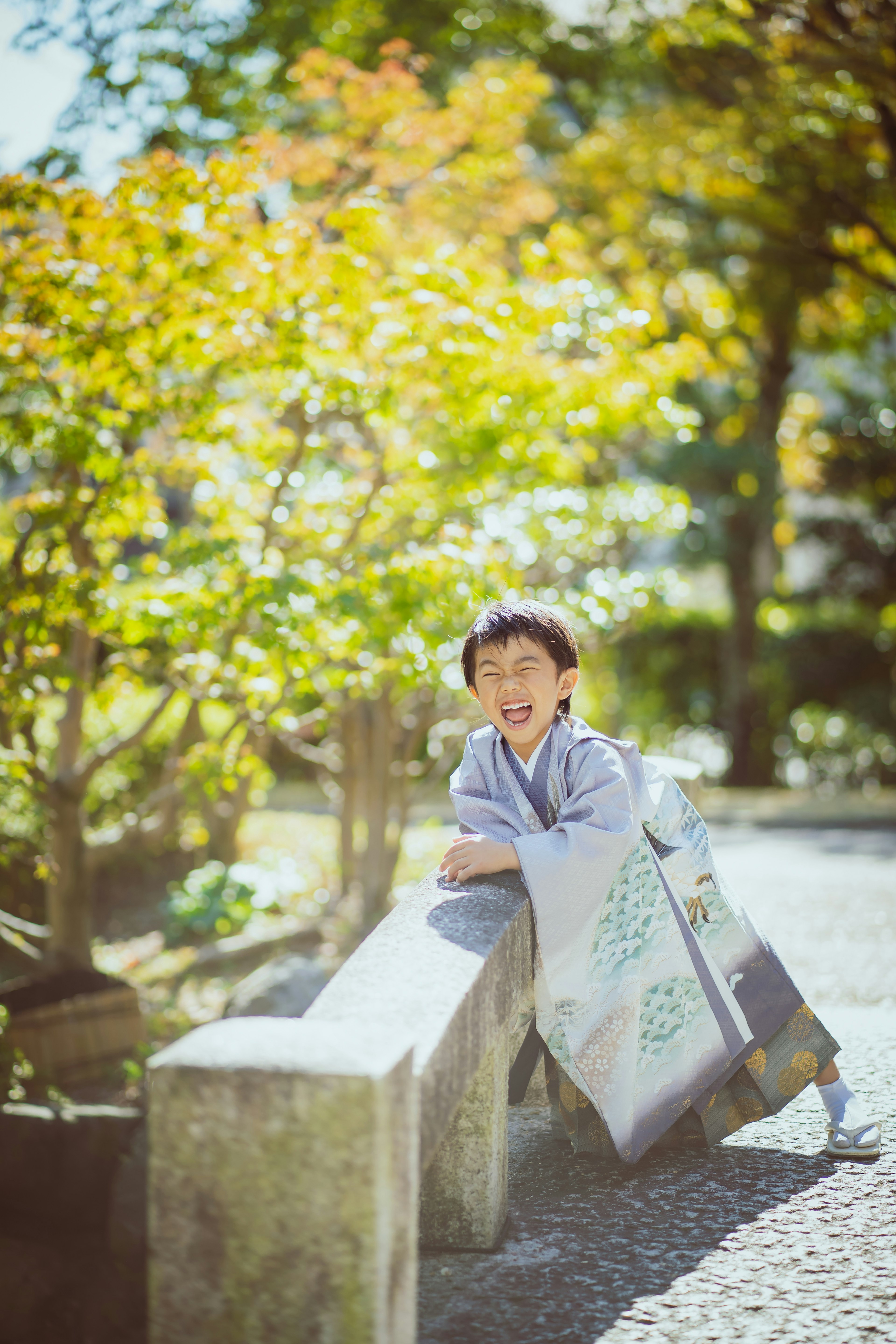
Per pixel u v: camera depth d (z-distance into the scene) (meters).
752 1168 2.47
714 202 11.05
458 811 2.50
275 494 4.77
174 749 6.06
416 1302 1.97
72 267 4.15
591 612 5.14
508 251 8.49
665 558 14.79
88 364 4.22
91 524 4.66
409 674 4.36
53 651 4.80
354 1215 1.41
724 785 16.45
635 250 11.56
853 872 7.86
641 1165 2.52
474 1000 1.81
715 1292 1.97
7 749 5.11
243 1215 1.44
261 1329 1.44
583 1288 2.00
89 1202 2.68
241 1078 1.44
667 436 6.95
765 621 18.19
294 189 6.76
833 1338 1.82
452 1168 2.16
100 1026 4.65
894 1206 2.26
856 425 17.39
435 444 5.45
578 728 2.45
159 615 4.08
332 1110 1.41
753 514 14.39
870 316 14.31
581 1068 2.30
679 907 2.38
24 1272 2.49
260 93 7.56
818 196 10.35
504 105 7.40
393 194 7.41
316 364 4.61
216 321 4.34
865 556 17.41
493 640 2.40
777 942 5.59
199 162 6.39
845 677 16.98
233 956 6.64
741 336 14.05
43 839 6.51
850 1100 2.56
